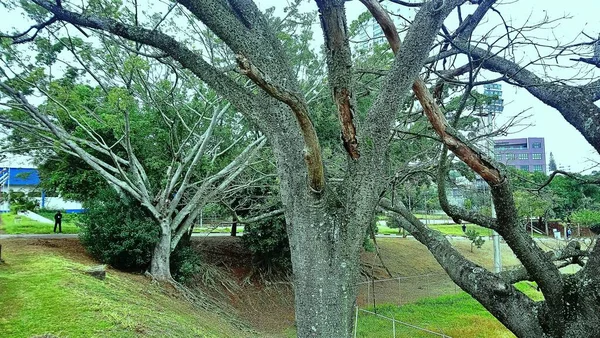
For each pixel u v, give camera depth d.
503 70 4.50
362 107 10.32
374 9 3.71
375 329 12.12
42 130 12.57
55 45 12.10
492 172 2.97
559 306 2.95
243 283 17.42
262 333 13.71
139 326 7.19
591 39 4.58
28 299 7.59
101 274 10.47
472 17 4.68
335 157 9.85
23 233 19.25
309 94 14.47
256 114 3.40
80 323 6.66
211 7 3.29
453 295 17.50
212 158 15.62
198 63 3.47
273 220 17.06
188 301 12.61
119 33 3.57
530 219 10.70
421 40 3.19
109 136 15.17
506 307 3.27
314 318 3.02
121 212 13.29
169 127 13.97
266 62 3.34
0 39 10.08
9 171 26.23
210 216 19.50
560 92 3.83
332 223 3.09
